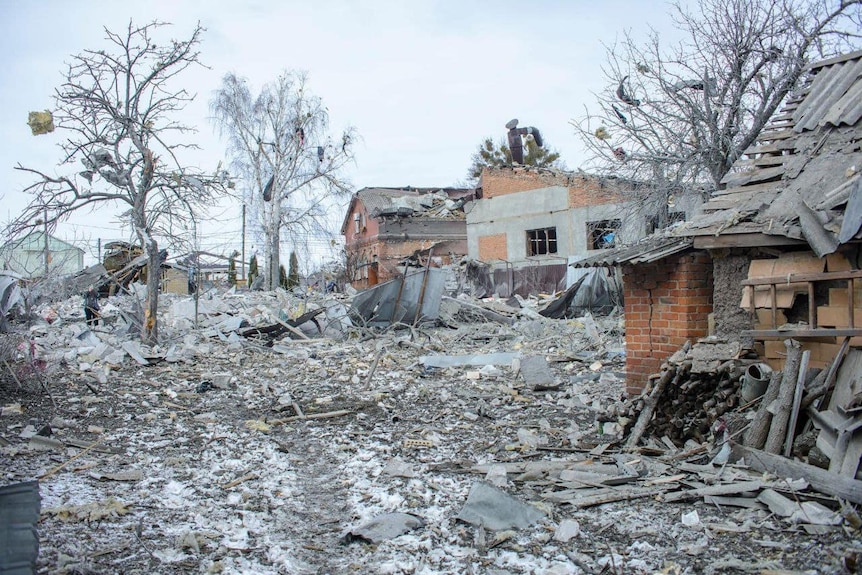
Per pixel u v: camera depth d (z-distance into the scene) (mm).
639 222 17359
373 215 46625
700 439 6789
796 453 5586
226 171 16797
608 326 18516
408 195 51906
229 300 26016
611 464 6559
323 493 6352
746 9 15633
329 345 17844
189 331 18688
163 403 10305
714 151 15578
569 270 26125
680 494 5477
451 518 5496
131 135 15414
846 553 4238
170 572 4516
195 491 6305
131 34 15016
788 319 6625
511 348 17172
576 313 24016
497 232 33500
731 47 15672
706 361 6852
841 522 4645
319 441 8305
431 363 14258
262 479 6734
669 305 8344
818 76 8258
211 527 5395
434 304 22078
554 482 6188
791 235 6340
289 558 4828
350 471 6980
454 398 10820
